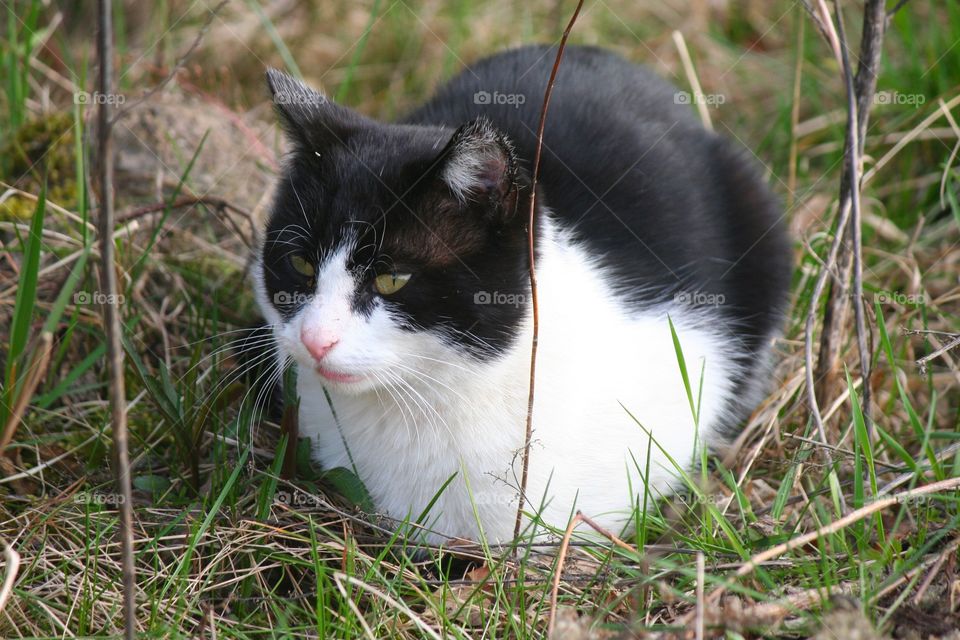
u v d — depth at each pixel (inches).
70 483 129.1
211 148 182.9
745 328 148.4
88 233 146.9
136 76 207.9
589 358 118.6
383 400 118.3
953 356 146.5
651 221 135.3
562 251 121.4
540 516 114.7
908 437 139.3
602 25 233.9
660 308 131.0
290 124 118.3
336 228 111.0
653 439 116.6
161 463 135.2
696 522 127.6
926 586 97.7
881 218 177.8
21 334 115.5
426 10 231.9
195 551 115.6
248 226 170.2
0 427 118.3
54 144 173.9
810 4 135.7
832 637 86.0
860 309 125.6
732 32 240.2
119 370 83.4
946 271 168.7
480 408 115.4
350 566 108.7
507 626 101.1
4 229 160.1
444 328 111.7
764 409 143.5
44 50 214.1
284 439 122.0
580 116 141.1
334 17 234.1
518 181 108.3
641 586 99.1
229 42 223.9
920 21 216.5
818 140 201.2
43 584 108.3
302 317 111.1
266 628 106.4
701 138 153.9
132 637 89.7
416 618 98.1
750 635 97.3
